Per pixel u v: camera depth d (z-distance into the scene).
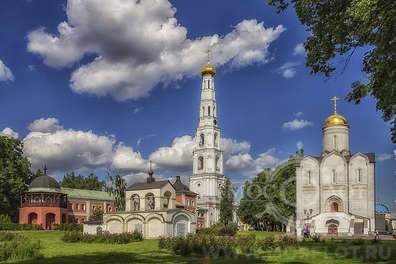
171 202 60.47
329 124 68.44
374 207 59.72
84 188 142.00
